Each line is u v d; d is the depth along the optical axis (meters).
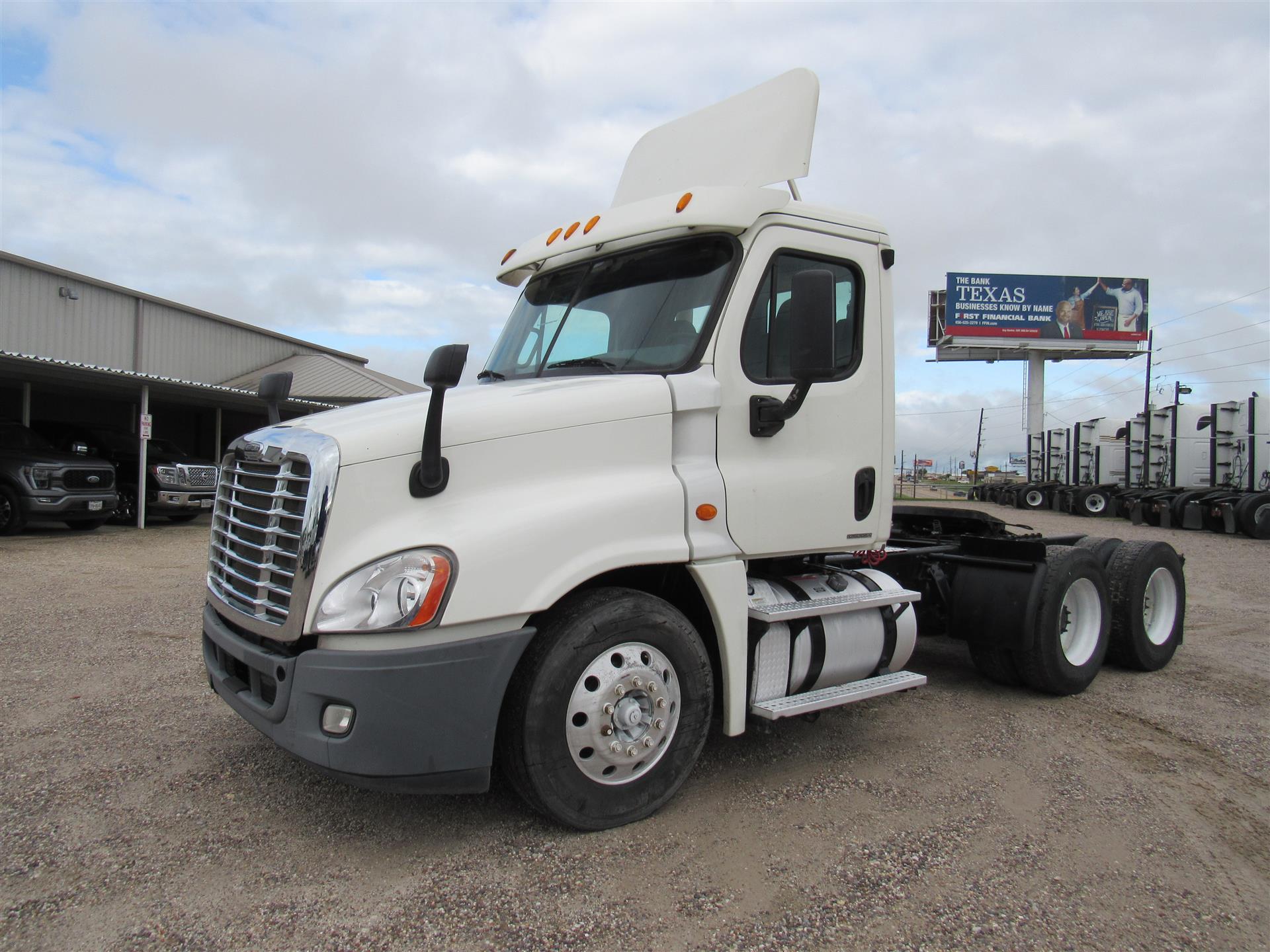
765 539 3.62
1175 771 4.02
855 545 4.01
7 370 14.97
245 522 3.20
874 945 2.53
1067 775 3.92
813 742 4.30
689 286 3.68
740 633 3.50
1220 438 21.67
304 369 31.09
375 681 2.72
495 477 3.07
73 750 4.05
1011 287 44.41
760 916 2.67
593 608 3.13
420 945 2.49
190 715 4.58
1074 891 2.88
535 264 4.46
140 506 15.55
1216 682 5.68
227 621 3.40
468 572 2.82
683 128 4.68
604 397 3.31
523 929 2.58
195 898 2.74
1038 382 45.91
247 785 3.64
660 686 3.27
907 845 3.18
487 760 2.89
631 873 2.92
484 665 2.86
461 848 3.09
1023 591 4.98
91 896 2.75
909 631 4.32
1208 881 2.97
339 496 2.83
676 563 3.35
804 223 3.84
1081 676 5.20
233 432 26.95
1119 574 5.81
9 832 3.20
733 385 3.56
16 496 13.48
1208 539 17.91
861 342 4.06
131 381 16.45
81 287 24.23
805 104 3.95
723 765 3.97
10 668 5.57
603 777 3.21
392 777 2.77
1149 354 43.12
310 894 2.77
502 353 4.37
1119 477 29.61
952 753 4.19
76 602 8.09
